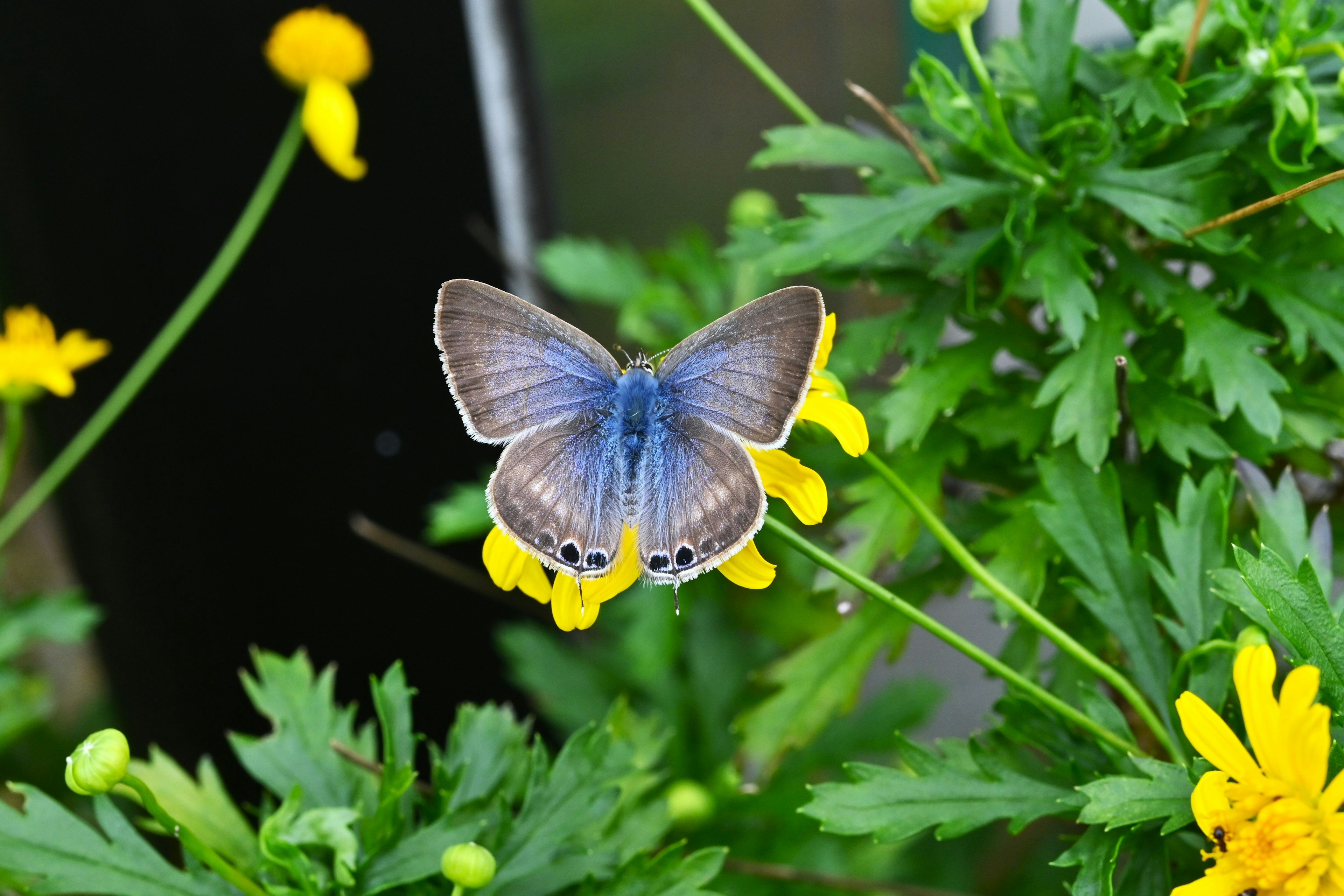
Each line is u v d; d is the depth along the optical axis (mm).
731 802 504
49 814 448
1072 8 458
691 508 447
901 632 466
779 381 446
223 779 590
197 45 517
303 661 466
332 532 565
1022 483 469
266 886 451
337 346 540
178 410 533
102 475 539
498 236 544
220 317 530
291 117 523
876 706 516
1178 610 447
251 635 575
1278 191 453
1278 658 461
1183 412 453
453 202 532
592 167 544
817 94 531
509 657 550
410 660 592
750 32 529
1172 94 452
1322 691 430
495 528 448
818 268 468
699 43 531
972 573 450
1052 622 460
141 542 551
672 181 555
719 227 565
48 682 625
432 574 577
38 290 527
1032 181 458
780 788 506
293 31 496
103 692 645
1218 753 430
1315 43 452
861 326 466
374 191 529
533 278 550
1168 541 448
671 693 521
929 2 452
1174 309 455
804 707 465
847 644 466
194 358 531
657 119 539
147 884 448
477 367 450
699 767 517
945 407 460
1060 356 464
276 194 526
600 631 561
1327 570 448
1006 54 475
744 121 540
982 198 458
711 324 450
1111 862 434
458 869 443
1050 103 459
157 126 521
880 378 526
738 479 446
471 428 449
